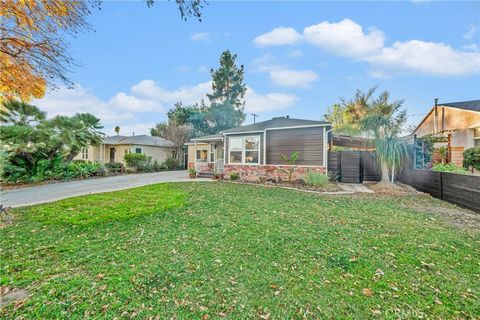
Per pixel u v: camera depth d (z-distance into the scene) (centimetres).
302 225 464
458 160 1175
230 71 3133
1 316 212
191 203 661
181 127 2491
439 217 521
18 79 420
